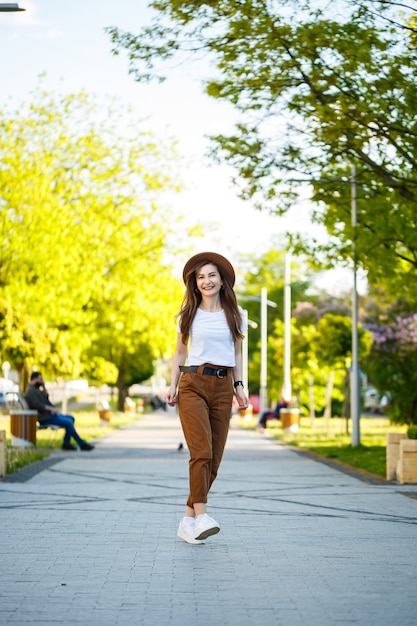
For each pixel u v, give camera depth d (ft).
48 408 116.26
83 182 166.91
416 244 93.56
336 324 164.35
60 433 151.74
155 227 169.99
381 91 77.10
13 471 80.38
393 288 108.17
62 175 164.86
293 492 64.69
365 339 164.96
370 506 56.18
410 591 31.99
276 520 49.44
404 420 197.36
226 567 36.04
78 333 167.12
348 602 30.30
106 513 51.85
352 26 75.41
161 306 169.89
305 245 101.71
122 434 169.07
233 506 55.67
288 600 30.58
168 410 370.32
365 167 95.55
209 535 40.06
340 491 65.67
